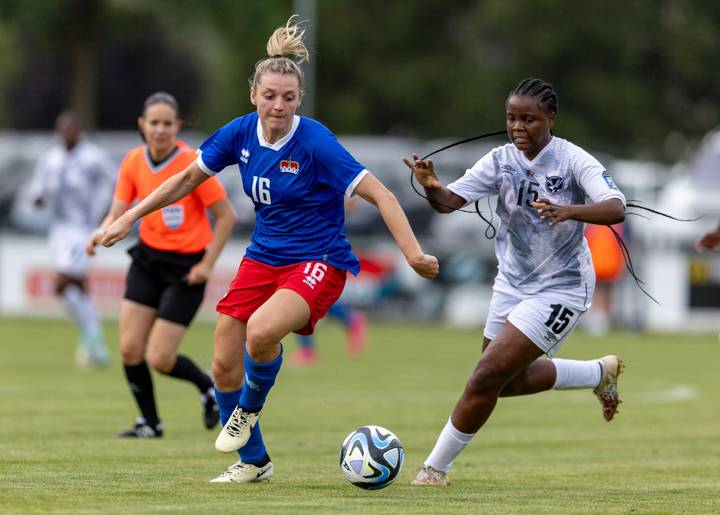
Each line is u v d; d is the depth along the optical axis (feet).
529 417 152.15
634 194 335.88
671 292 321.52
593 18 574.15
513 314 88.74
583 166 86.63
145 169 119.03
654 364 229.86
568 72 584.81
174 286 119.55
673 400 172.55
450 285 315.78
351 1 580.71
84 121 392.88
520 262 90.02
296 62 86.74
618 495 89.35
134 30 410.52
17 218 322.75
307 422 139.64
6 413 139.85
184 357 122.83
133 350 119.96
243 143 86.22
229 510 76.07
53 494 81.97
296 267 85.92
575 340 282.77
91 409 145.18
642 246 313.12
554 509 80.74
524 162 88.22
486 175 89.30
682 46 602.44
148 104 118.11
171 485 87.81
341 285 87.20
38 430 124.47
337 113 570.46
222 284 311.47
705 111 631.56
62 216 201.46
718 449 122.11
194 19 395.14
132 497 81.25
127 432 121.49
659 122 603.67
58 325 299.58
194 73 589.32
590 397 178.09
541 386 94.84
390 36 581.53
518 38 576.20
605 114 582.35
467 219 314.76
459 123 568.00
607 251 304.91
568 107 582.35
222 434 87.35
